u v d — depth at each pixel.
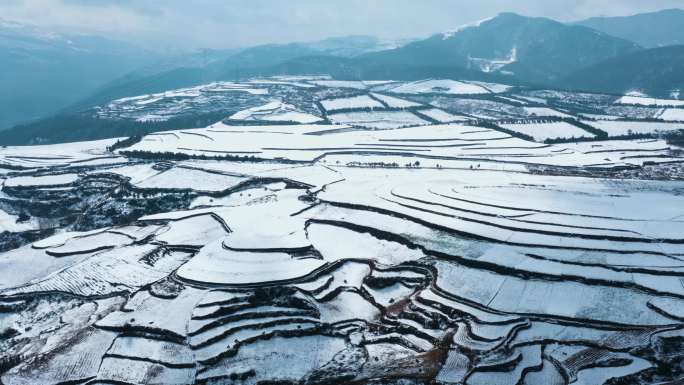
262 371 120.50
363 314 140.62
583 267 153.50
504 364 118.12
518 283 148.38
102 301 147.25
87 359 124.19
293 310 139.12
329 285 150.75
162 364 122.00
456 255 161.75
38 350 128.25
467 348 124.31
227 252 165.12
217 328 131.62
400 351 125.62
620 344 124.94
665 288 143.62
